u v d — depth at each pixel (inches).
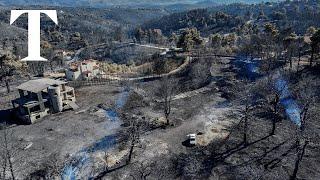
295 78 3897.6
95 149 2787.9
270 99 3444.9
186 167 2486.5
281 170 2400.3
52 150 2790.4
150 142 2881.4
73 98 3818.9
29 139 2992.1
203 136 2940.5
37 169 2522.1
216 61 5236.2
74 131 3120.1
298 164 2325.3
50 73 5516.7
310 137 2613.2
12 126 3280.0
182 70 5036.9
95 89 4296.3
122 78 4879.4
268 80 3619.6
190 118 3319.4
